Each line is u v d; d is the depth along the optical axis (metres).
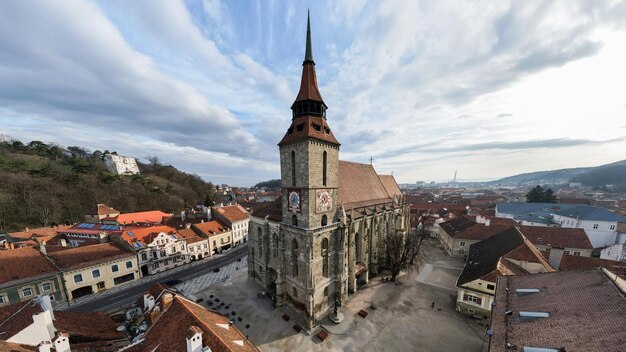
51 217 91.69
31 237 69.88
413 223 96.81
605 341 15.66
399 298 45.16
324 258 40.34
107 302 47.53
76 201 103.69
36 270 44.44
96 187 117.25
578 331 17.42
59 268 46.75
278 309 42.06
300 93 39.12
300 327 37.06
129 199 121.88
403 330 36.50
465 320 38.72
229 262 68.38
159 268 61.56
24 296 42.28
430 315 40.03
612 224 74.25
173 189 158.12
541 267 39.53
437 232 88.94
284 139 40.50
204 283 53.75
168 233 67.44
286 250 41.88
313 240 36.88
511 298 25.16
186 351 19.39
